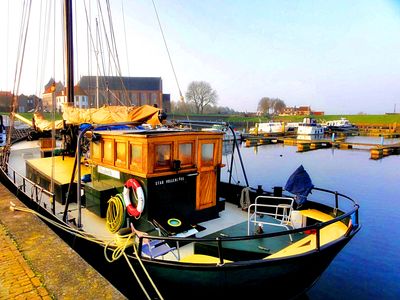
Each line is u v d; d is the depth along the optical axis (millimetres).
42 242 5367
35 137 14562
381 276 8711
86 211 7766
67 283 4125
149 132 6648
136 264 5273
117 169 6746
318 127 58094
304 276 5285
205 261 5223
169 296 5250
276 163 30438
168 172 6199
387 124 80062
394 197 17984
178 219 6289
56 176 8805
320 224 5055
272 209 8000
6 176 11109
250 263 4695
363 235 11781
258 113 118312
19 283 4105
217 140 7137
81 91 65000
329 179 23250
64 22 12672
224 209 8023
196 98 100812
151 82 102375
